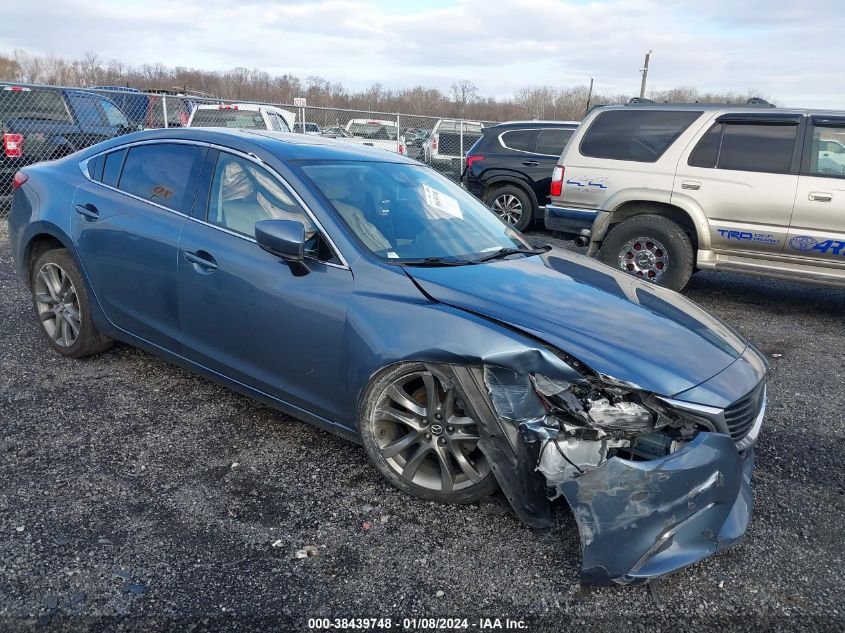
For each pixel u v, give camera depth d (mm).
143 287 3582
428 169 4148
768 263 6297
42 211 4016
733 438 2562
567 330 2631
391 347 2727
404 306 2789
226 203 3379
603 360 2480
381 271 2930
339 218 3104
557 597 2355
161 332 3590
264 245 2943
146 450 3188
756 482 3242
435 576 2430
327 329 2922
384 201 3426
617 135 6926
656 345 2670
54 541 2477
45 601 2184
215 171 3473
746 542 2744
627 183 6758
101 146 4051
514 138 11031
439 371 2670
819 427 3918
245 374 3289
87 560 2389
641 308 3014
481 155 11211
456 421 2719
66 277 4047
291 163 3312
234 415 3596
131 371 4086
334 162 3514
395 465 2883
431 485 2832
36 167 4320
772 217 6145
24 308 5238
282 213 3195
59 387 3814
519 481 2568
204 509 2744
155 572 2355
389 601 2293
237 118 12852
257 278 3119
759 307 6828
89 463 3039
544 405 2561
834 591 2471
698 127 6480
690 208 6426
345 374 2896
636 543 2301
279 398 3217
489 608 2289
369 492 2936
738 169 6270
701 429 2463
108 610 2168
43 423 3383
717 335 2979
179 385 3930
